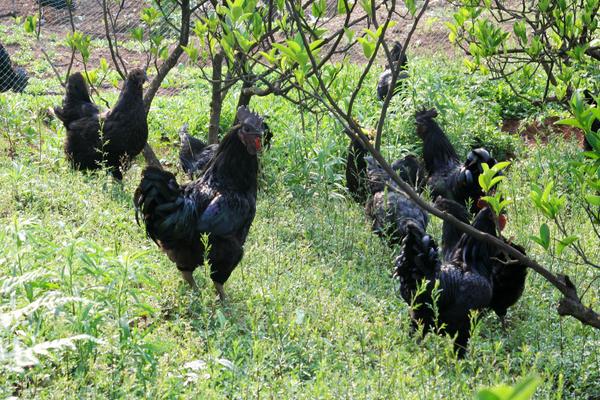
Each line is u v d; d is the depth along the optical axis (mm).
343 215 8844
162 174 6125
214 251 6305
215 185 6383
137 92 9227
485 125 12438
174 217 6137
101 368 4660
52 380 4551
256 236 7891
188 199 6258
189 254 6355
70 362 4656
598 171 4402
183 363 5145
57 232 6918
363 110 12125
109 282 5316
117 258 5453
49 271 5098
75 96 9445
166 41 17391
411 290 6176
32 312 4691
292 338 5832
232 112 12523
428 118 9258
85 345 4664
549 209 4523
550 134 12055
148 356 4781
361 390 4926
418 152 11500
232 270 6484
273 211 8688
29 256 5461
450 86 13852
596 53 7215
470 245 6258
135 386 4633
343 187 9539
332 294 6828
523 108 13539
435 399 5051
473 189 8539
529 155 11641
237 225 6340
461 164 9156
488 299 6133
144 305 5215
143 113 9297
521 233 8484
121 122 9109
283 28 5180
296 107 12367
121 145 9195
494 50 6898
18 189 8008
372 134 9688
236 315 6113
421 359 5664
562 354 6195
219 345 5434
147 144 10219
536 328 6637
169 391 4562
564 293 4969
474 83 14031
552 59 7016
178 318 5781
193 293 6316
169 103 13344
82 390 4406
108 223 7418
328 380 5207
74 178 8773
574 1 7086
